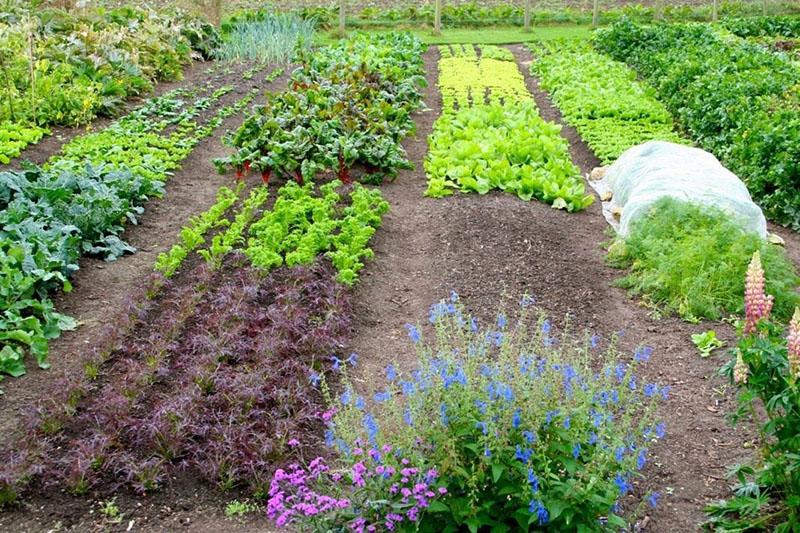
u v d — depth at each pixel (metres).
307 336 6.97
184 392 6.11
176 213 10.34
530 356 4.88
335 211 10.04
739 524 4.95
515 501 4.28
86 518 5.12
